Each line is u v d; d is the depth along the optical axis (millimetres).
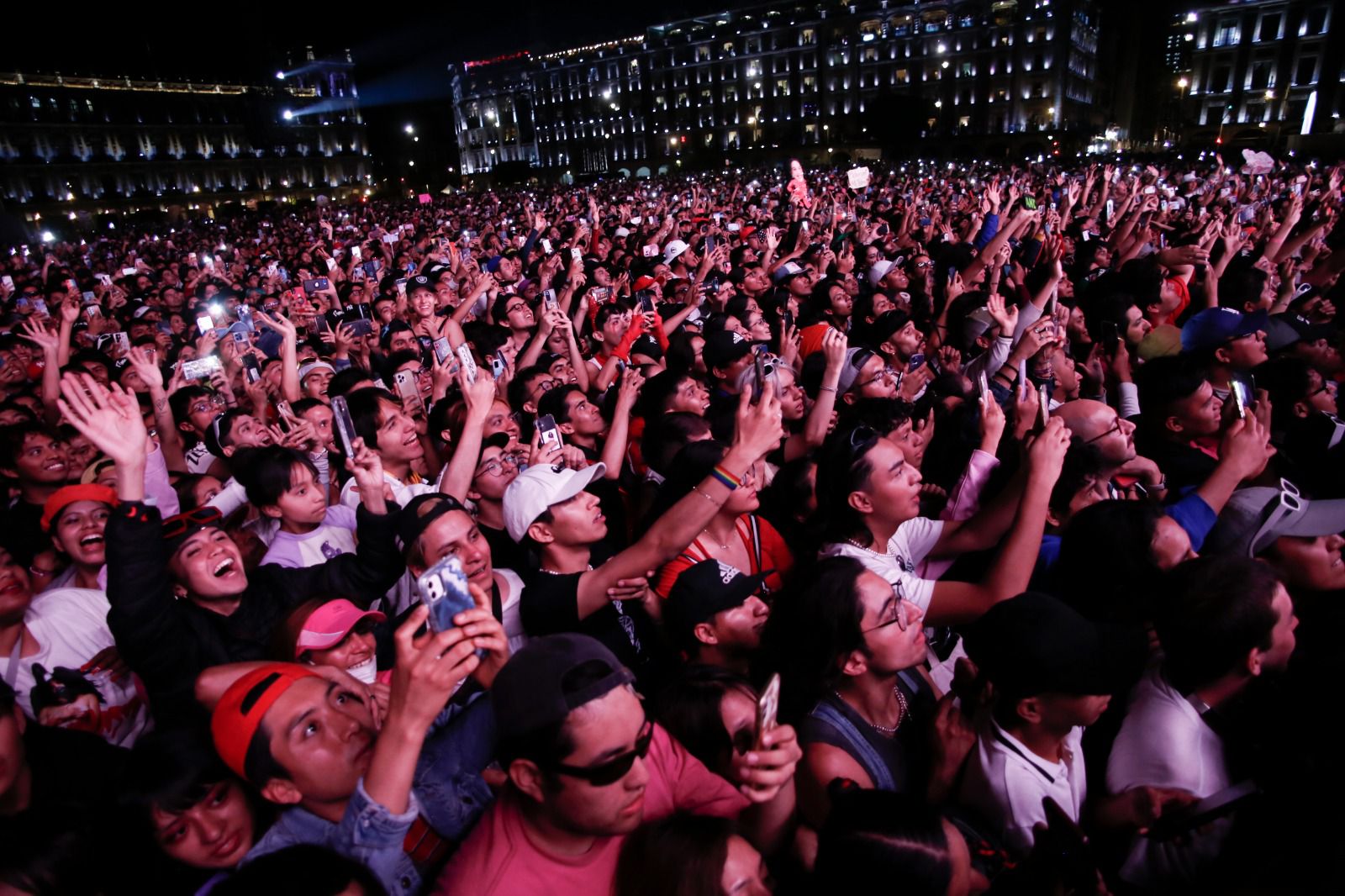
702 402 4484
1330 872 1747
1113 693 1979
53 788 2479
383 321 8922
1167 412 3949
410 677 1644
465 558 2701
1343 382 4984
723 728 1984
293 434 4504
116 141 72562
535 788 1633
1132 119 88688
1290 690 1967
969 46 74188
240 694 1903
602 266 10148
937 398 4578
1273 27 70375
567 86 99875
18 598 2758
